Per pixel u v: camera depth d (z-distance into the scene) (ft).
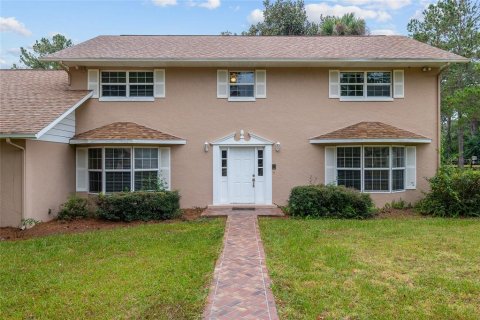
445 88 94.07
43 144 36.73
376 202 42.60
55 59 41.01
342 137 42.06
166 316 14.93
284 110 44.68
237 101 44.55
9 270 21.34
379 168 42.73
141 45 48.29
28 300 16.85
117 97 44.11
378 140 41.06
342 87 45.27
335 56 42.32
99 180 41.83
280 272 20.01
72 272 20.76
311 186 39.83
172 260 22.52
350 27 88.89
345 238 27.99
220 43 50.11
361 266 21.08
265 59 41.65
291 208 38.70
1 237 31.09
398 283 18.52
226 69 44.47
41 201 36.42
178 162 44.16
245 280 18.71
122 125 43.04
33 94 42.11
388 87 45.39
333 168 43.80
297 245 25.73
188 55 42.73
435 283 18.49
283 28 101.50
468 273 20.03
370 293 17.19
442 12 93.15
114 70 44.29
